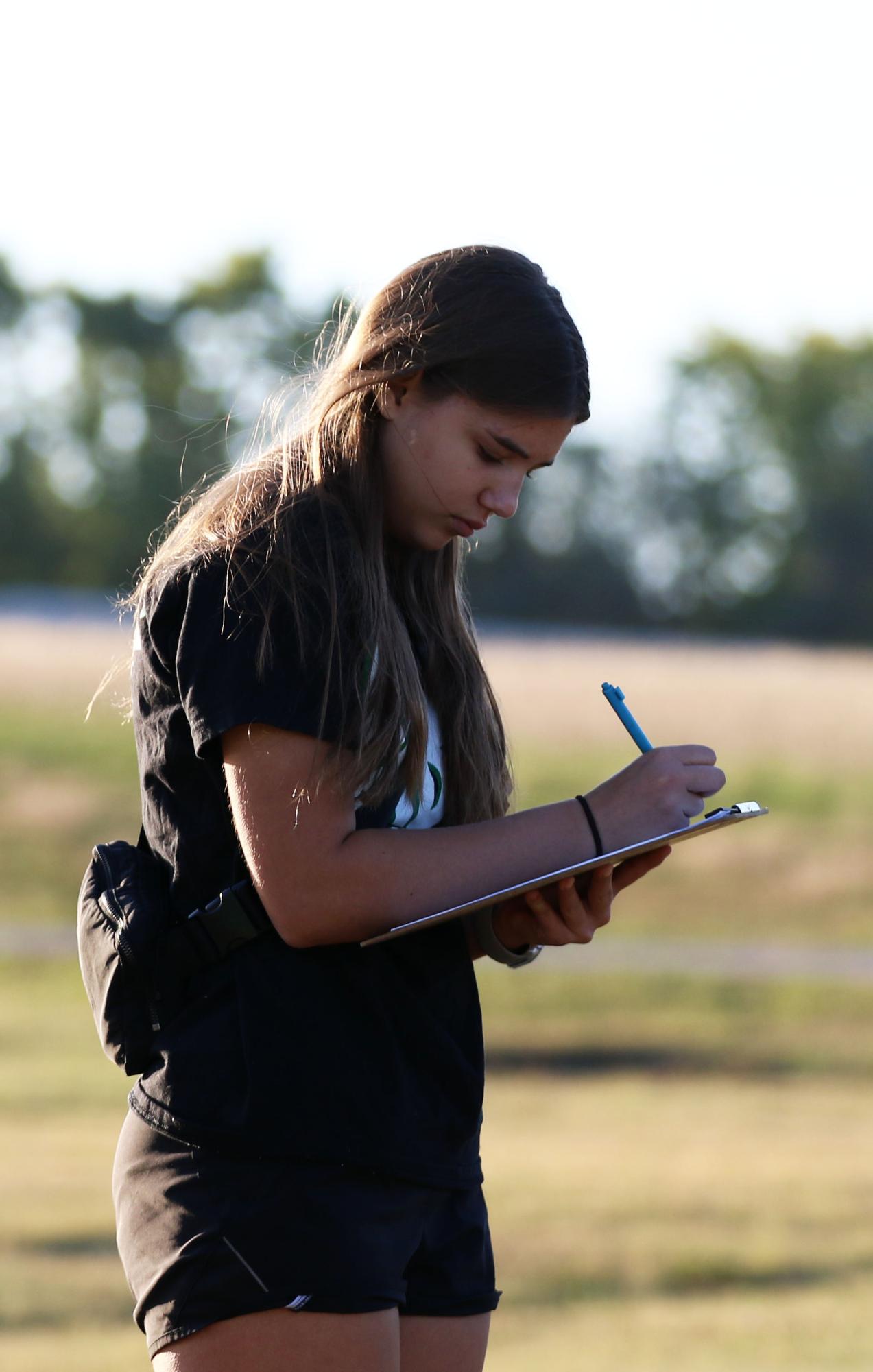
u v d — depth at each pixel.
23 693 71.38
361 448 6.78
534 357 6.59
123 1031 6.79
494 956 7.80
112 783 63.09
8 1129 25.33
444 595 7.48
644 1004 43.00
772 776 66.00
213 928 6.66
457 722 7.38
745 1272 18.27
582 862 6.52
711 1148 26.09
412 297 6.75
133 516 189.12
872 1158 25.28
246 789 6.42
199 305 194.00
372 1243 6.55
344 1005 6.62
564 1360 14.90
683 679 83.00
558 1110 30.52
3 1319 15.74
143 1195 6.75
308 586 6.46
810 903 55.44
